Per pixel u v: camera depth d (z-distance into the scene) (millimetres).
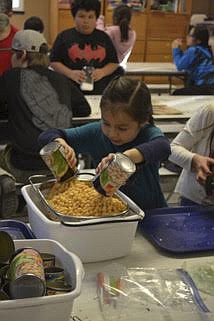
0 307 860
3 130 2768
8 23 3617
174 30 7590
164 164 2697
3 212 2420
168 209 1555
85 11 3320
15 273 908
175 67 5883
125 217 1224
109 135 1518
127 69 5445
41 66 2705
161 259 1279
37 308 891
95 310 1042
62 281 1000
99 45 3438
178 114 3004
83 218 1189
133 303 1071
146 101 1497
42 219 1197
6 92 2613
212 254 1324
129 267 1227
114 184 1213
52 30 7285
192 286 1144
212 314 1048
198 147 1997
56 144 1321
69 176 1317
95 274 1182
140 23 7352
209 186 1842
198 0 8195
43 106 2615
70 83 2779
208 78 5527
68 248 1197
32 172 2637
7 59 3568
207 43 5672
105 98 1470
